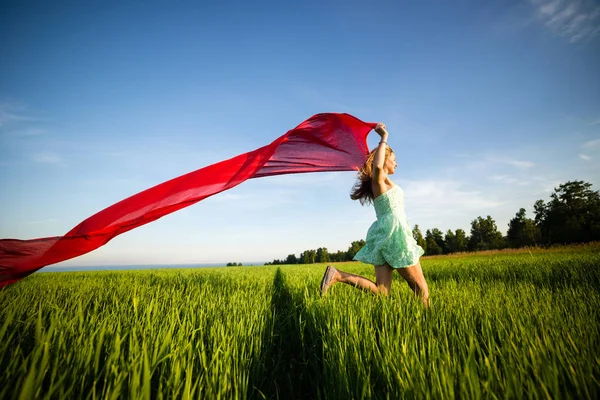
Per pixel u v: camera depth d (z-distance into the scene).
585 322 2.00
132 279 8.39
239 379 1.71
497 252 30.66
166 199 3.10
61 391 1.19
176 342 1.90
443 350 1.56
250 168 3.39
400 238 3.40
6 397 1.14
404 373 1.41
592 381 1.17
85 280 8.27
